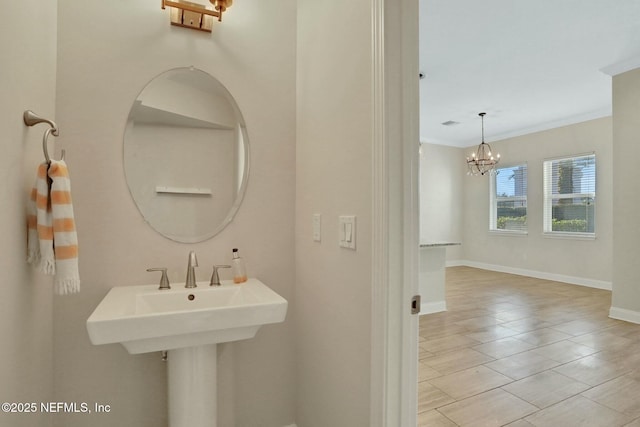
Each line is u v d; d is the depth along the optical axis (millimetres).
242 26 1649
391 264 1002
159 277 1477
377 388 1021
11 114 891
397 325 1011
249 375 1630
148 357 1444
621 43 3059
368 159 1097
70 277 1005
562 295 4715
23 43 970
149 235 1467
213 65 1590
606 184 5031
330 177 1357
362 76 1135
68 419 1334
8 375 892
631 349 2820
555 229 5750
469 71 3617
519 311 3953
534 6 2525
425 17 2656
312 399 1513
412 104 1040
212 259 1576
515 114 5164
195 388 1259
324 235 1404
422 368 2475
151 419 1449
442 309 3982
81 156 1361
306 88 1615
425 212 6957
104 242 1393
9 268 894
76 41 1361
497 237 6707
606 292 4871
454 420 1848
